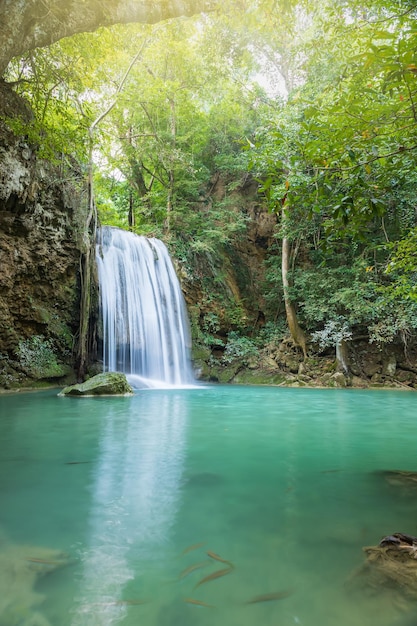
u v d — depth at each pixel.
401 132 2.78
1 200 9.33
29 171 9.82
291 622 1.32
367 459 3.79
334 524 2.17
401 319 13.23
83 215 12.66
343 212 2.67
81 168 12.96
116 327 13.57
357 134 2.64
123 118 17.66
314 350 15.90
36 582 1.56
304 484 2.95
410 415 7.24
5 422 5.69
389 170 2.98
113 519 2.23
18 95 9.26
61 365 11.67
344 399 10.13
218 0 7.75
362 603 1.43
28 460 3.61
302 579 1.59
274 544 1.92
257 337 17.47
